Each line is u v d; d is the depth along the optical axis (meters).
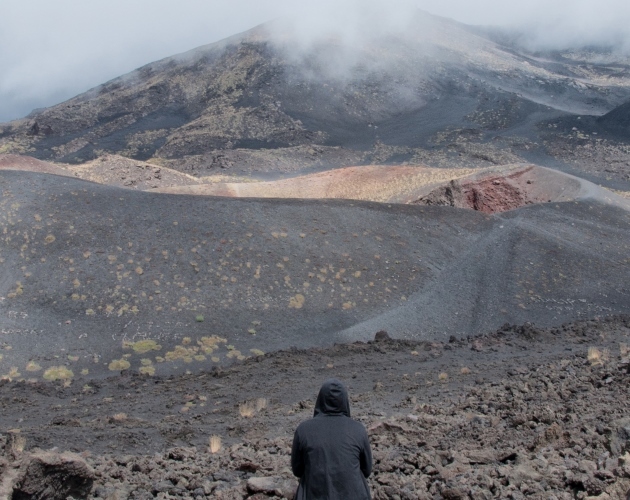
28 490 6.62
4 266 37.69
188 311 35.19
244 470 8.90
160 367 28.78
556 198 72.81
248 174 171.62
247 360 26.14
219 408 17.86
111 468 9.22
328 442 5.36
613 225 57.03
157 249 40.72
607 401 11.17
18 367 28.52
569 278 43.94
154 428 14.84
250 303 36.81
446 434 10.64
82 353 30.41
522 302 40.34
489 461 8.32
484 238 49.47
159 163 189.88
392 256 44.66
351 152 199.25
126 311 34.59
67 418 17.19
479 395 14.74
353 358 24.67
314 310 37.06
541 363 19.72
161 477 8.72
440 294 40.62
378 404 16.44
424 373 20.98
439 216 52.50
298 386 20.41
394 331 35.38
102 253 39.75
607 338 25.59
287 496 7.21
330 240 45.22
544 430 8.94
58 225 42.03
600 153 185.50
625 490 6.03
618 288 43.19
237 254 41.25
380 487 7.39
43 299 35.09
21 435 13.79
